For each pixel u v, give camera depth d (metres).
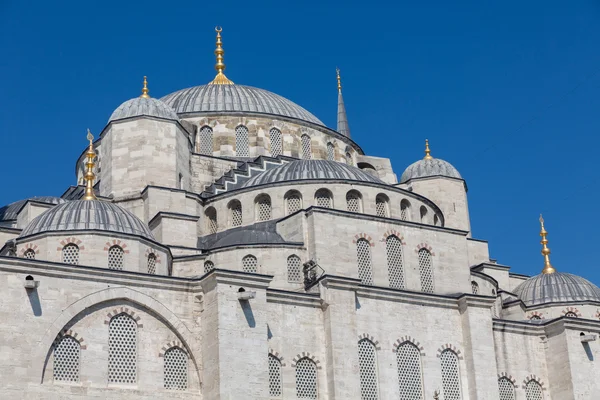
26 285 59.97
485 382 72.19
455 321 73.56
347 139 98.44
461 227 93.69
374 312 70.56
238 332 63.50
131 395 61.62
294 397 66.31
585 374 75.69
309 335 68.00
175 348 64.00
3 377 58.31
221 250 73.38
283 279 72.44
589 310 85.69
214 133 92.44
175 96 97.94
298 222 74.19
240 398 62.34
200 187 86.81
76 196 84.44
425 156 97.81
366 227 74.81
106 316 62.38
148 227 74.69
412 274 75.50
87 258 65.75
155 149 82.19
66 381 60.28
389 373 69.75
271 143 93.69
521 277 93.94
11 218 84.38
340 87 136.00
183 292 64.94
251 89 99.62
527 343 76.69
